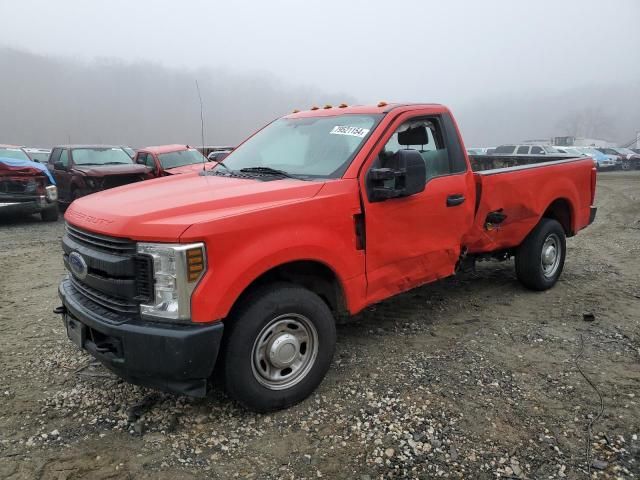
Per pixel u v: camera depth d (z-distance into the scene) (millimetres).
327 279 3953
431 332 4891
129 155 15336
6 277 7090
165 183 4168
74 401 3713
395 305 5648
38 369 4203
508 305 5648
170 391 3186
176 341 3014
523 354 4398
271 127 5125
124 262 3137
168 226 3043
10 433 3324
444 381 3934
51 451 3148
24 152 13492
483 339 4719
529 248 5855
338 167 4012
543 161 7160
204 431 3355
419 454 3096
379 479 2896
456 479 2889
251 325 3322
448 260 4777
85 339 3479
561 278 6711
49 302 5977
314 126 4645
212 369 3150
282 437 3283
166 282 3051
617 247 8742
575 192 6289
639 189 19859
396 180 3941
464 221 4828
